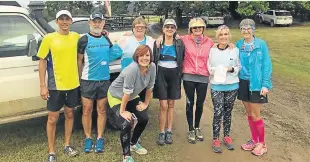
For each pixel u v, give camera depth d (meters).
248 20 4.48
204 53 4.72
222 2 29.73
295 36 20.20
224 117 4.84
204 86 4.86
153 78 4.22
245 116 6.26
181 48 4.70
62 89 4.21
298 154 4.74
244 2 29.33
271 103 7.00
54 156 4.39
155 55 4.66
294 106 6.81
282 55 13.37
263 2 29.17
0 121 4.58
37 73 4.76
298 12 33.25
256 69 4.45
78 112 5.60
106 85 4.55
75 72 4.32
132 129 4.24
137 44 4.58
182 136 5.31
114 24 7.44
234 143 5.07
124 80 4.01
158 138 5.07
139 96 4.43
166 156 4.60
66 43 4.16
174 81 4.78
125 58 4.59
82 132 5.33
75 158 4.48
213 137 4.84
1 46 4.55
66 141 4.60
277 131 5.53
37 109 4.84
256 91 4.51
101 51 4.40
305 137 5.30
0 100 4.50
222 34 4.50
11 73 4.57
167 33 4.58
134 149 4.63
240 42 4.65
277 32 23.17
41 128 5.50
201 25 4.62
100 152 4.66
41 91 4.19
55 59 4.13
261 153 4.69
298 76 9.52
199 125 5.52
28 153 4.61
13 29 4.66
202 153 4.73
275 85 8.51
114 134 5.27
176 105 6.95
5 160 4.40
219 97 4.66
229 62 4.56
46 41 4.09
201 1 29.16
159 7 31.28
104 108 4.65
